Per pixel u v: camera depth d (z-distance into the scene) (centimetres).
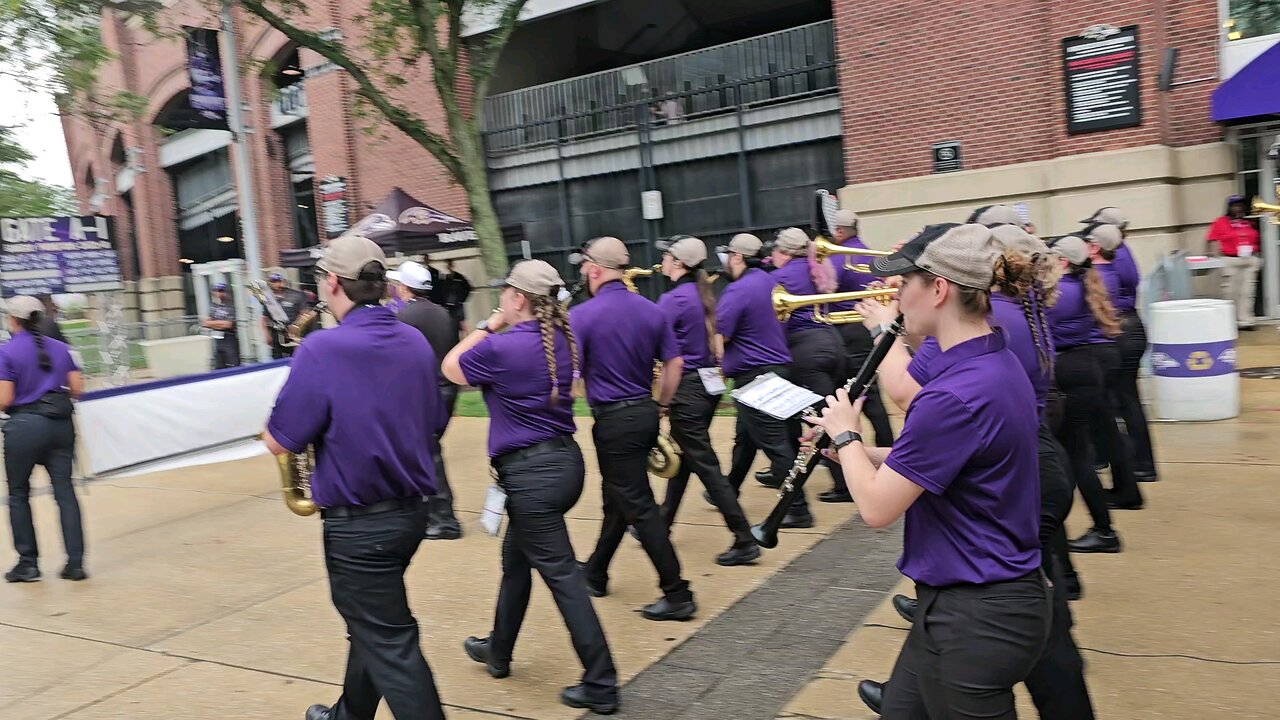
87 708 411
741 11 1734
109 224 1591
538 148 1582
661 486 730
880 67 1211
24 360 571
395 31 1169
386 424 306
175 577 587
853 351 664
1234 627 407
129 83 2288
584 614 377
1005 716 225
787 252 609
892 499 223
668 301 524
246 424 812
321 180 1750
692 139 1445
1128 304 609
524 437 379
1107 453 578
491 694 400
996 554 222
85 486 764
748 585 507
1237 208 1068
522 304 383
